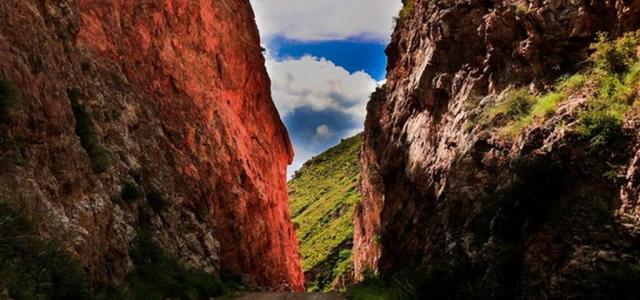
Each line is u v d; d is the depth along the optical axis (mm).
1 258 10930
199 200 29297
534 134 14414
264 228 37406
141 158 24891
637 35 13883
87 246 14828
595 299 10227
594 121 12453
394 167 26359
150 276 19000
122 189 21188
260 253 36562
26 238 12047
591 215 11344
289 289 41438
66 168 15414
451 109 20766
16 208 12383
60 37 21000
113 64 26328
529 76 17406
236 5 41281
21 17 15625
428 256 18422
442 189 19234
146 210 22688
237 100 40000
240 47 40688
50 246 12820
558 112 14172
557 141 12938
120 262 17422
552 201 12320
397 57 31766
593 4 15945
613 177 11469
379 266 27156
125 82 26688
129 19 29094
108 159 20109
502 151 15945
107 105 23500
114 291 15898
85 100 20891
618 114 12219
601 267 10547
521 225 13016
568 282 10797
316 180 112500
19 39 15070
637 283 9852
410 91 25078
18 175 12906
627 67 13523
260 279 36344
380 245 30438
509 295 12234
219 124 34562
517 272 12391
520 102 16641
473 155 17312
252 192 36188
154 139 27141
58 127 15617
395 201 25844
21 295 10500
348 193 86812
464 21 21312
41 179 13992
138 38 29312
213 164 32125
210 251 27500
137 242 20125
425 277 15969
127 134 24406
